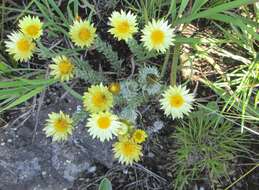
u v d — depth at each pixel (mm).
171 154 346
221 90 333
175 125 350
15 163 335
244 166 350
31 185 333
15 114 345
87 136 338
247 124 350
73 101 344
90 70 317
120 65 335
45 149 339
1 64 324
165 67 328
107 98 289
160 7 347
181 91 286
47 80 304
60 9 363
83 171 338
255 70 335
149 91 313
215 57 361
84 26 302
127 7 356
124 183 343
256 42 359
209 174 343
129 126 294
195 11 308
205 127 342
